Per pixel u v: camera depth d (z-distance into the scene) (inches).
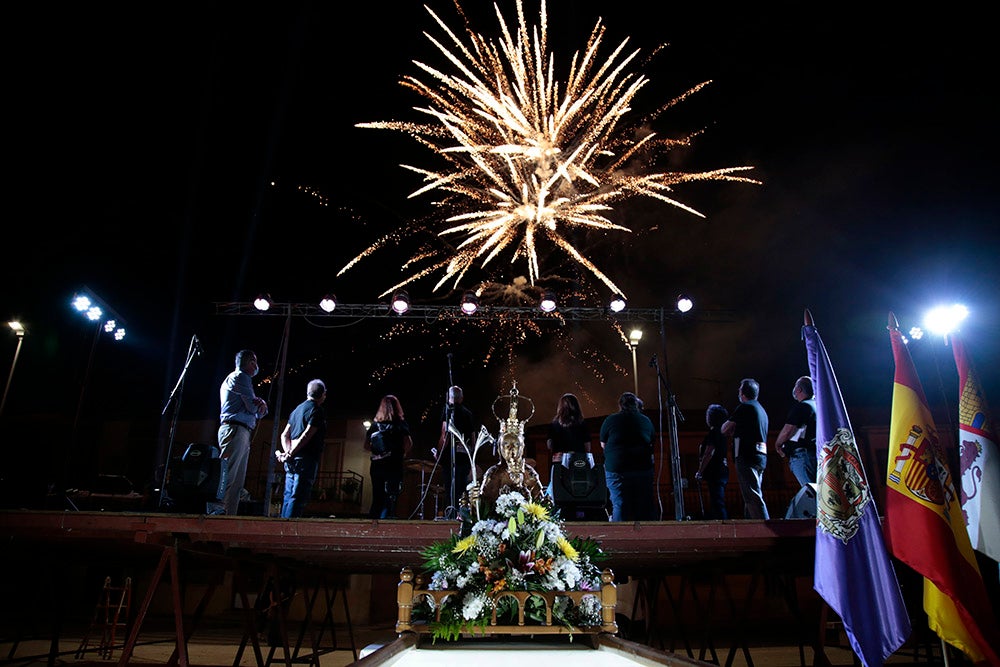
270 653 232.1
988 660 154.8
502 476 156.6
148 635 344.2
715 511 279.1
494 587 132.6
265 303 352.5
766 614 399.9
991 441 177.0
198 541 182.5
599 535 188.2
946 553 160.2
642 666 107.5
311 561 233.9
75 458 640.4
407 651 121.3
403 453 285.6
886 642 159.6
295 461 262.1
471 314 368.5
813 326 188.4
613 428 258.1
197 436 662.5
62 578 234.2
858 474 172.4
